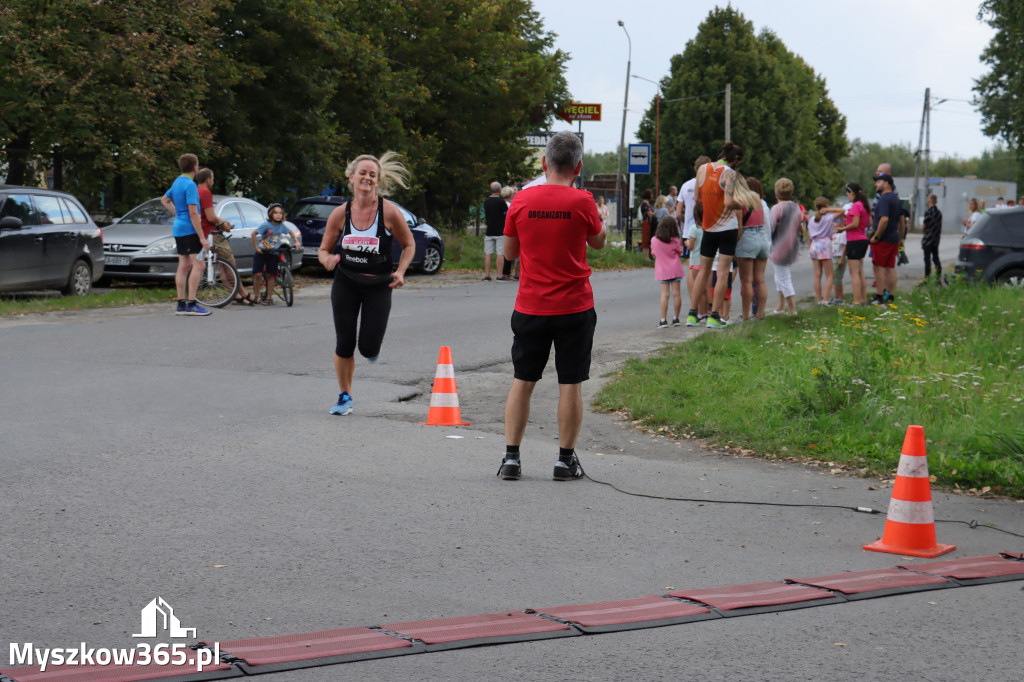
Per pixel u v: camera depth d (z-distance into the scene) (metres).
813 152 80.81
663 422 8.08
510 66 35.91
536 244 6.28
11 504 5.42
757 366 9.91
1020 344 11.42
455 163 35.91
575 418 6.40
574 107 42.53
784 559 4.95
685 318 15.02
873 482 6.59
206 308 15.02
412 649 3.70
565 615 4.09
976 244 17.17
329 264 7.98
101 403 8.23
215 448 6.85
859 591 4.44
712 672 3.57
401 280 8.08
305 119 26.42
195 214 14.83
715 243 12.91
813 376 8.81
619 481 6.42
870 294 16.91
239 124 24.44
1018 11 22.22
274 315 15.08
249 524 5.21
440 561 4.74
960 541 5.37
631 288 21.44
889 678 3.55
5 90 19.92
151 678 3.38
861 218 15.60
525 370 6.34
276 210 16.56
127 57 20.62
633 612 4.14
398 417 8.19
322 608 4.11
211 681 3.40
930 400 8.38
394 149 30.73
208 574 4.46
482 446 7.31
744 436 7.61
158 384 9.16
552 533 5.24
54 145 21.84
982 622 4.12
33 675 3.38
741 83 67.44
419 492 5.96
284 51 25.42
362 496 5.82
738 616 4.16
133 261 18.48
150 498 5.62
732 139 66.94
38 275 16.31
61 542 4.82
